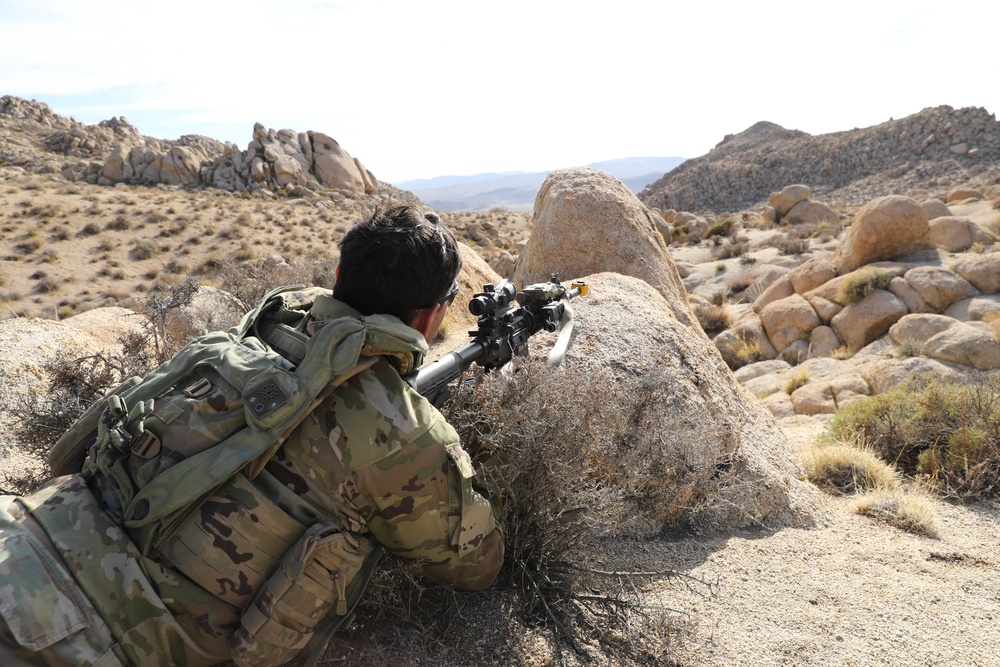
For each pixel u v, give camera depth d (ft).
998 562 10.40
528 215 259.39
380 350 4.65
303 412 4.28
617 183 23.67
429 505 4.72
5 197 150.30
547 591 7.04
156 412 4.48
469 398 7.06
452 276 5.24
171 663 4.13
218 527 4.18
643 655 6.69
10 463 10.22
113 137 341.82
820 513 11.86
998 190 142.00
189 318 16.03
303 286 5.73
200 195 182.19
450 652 6.19
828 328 56.95
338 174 218.18
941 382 28.58
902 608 8.57
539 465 6.70
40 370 13.51
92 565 3.98
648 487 8.96
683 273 100.01
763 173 403.54
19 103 373.20
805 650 7.44
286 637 4.26
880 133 379.14
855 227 64.18
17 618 3.59
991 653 7.68
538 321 7.18
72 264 121.90
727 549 9.75
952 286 51.44
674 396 10.75
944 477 15.38
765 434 13.24
